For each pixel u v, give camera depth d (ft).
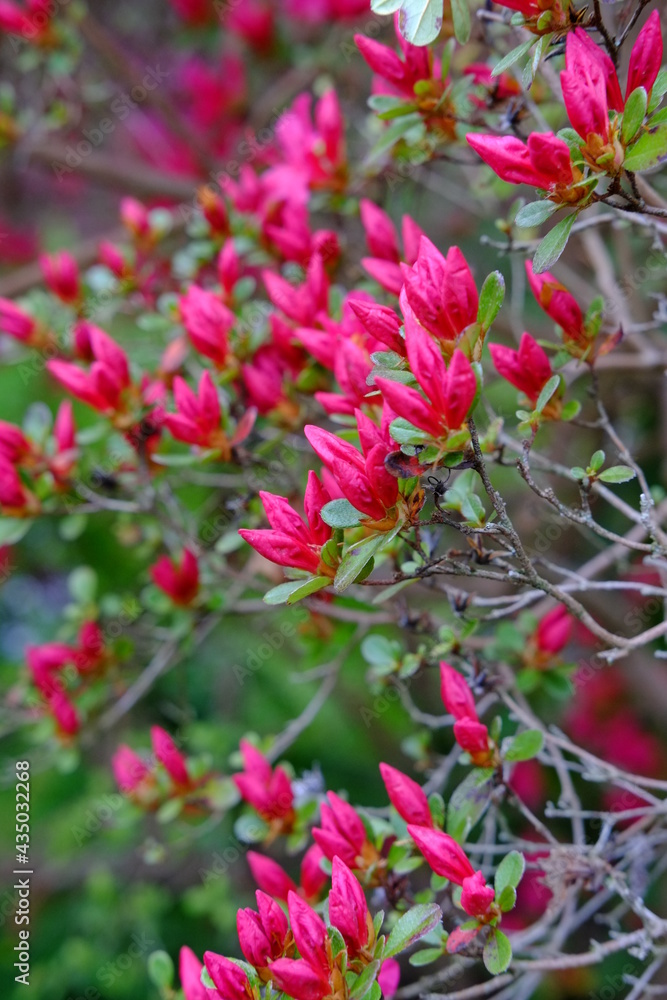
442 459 1.74
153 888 3.60
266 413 2.27
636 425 3.20
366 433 1.78
